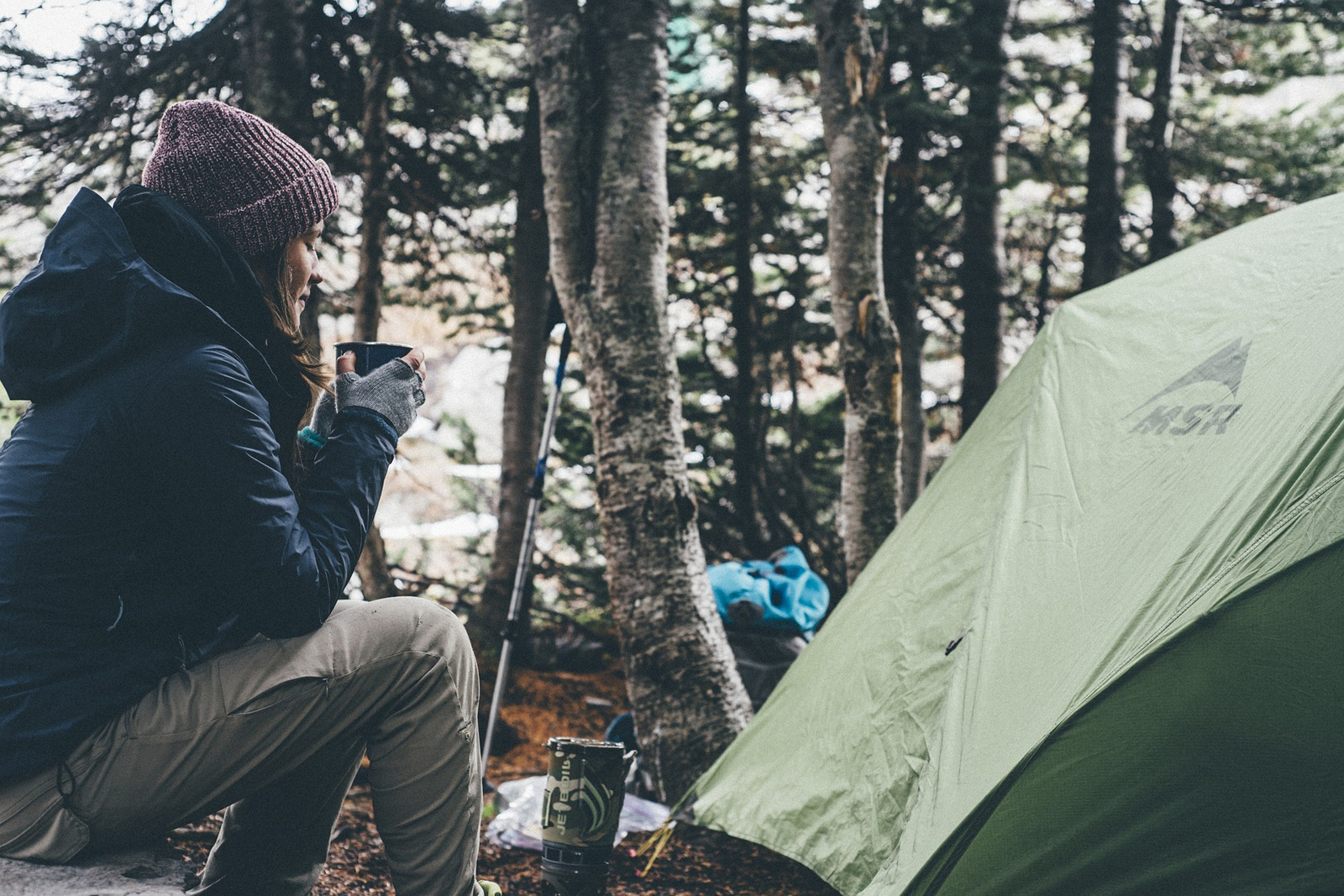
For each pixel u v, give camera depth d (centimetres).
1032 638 223
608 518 396
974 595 256
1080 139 895
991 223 785
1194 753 175
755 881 311
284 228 164
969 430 332
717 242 855
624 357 398
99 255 147
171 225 153
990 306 781
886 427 475
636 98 412
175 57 655
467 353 1688
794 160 820
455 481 1124
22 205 698
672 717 377
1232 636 174
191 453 143
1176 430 233
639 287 402
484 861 322
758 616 441
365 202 612
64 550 142
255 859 185
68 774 144
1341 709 166
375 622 167
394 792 172
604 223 405
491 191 783
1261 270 253
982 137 764
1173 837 176
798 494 749
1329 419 185
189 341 148
